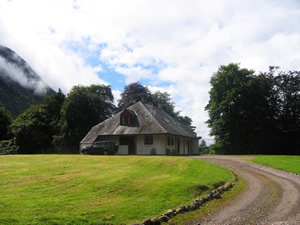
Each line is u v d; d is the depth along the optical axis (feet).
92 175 47.37
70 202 32.48
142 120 129.49
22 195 34.01
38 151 172.04
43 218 26.50
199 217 32.96
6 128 199.11
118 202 34.12
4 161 63.31
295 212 34.63
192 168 59.26
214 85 174.81
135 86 232.53
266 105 166.91
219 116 171.63
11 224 24.40
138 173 50.47
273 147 163.53
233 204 39.29
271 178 61.16
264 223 30.37
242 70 169.27
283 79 170.50
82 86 198.49
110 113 228.02
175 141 137.08
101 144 107.45
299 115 169.17
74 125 163.73
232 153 166.30
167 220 30.76
